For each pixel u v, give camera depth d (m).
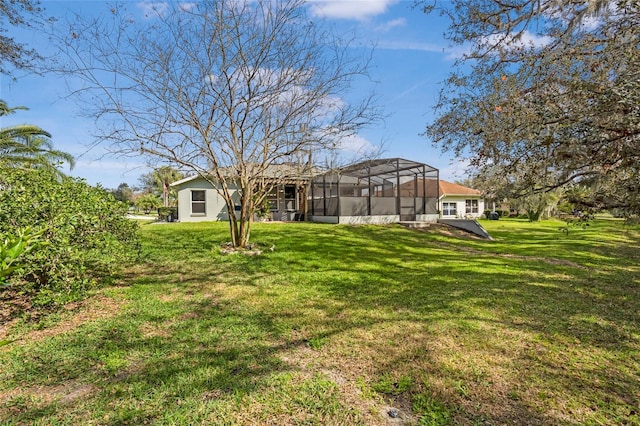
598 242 13.45
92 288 5.43
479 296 5.38
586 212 4.41
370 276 6.83
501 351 3.41
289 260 8.21
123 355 3.27
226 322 4.20
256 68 8.09
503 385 2.79
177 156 8.30
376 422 2.33
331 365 3.12
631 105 3.13
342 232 13.70
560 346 3.54
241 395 2.60
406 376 2.92
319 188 18.48
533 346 3.53
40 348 3.39
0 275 1.75
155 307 4.72
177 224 15.34
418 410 2.46
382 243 11.84
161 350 3.39
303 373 2.96
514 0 5.97
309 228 14.45
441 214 28.12
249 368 3.04
